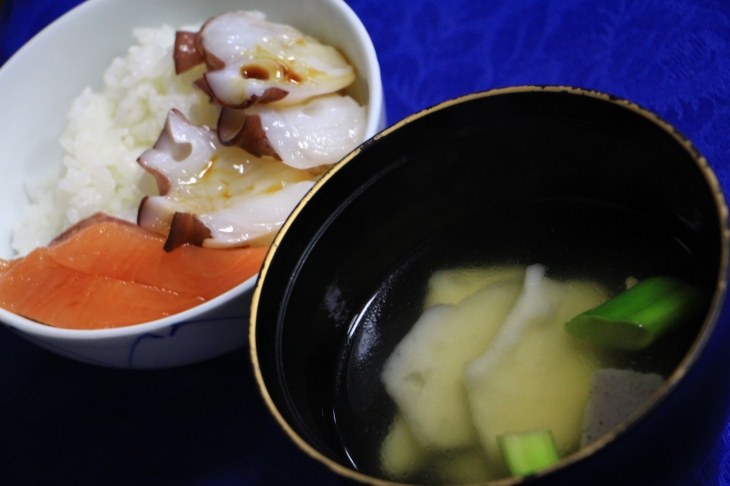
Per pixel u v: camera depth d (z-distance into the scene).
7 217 0.55
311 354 0.42
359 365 0.44
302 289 0.42
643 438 0.35
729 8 0.54
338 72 0.52
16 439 0.50
